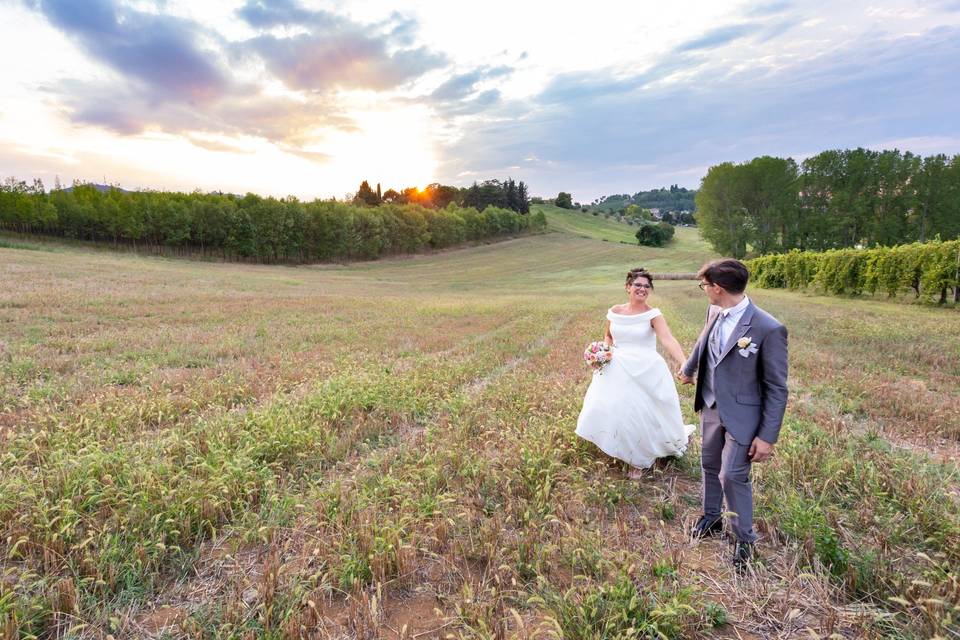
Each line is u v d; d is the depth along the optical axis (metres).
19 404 6.64
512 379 8.70
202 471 4.55
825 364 9.56
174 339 12.52
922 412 6.54
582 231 136.00
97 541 3.40
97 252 55.31
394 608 3.04
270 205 73.19
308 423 5.88
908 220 60.31
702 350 3.64
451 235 100.69
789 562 3.35
